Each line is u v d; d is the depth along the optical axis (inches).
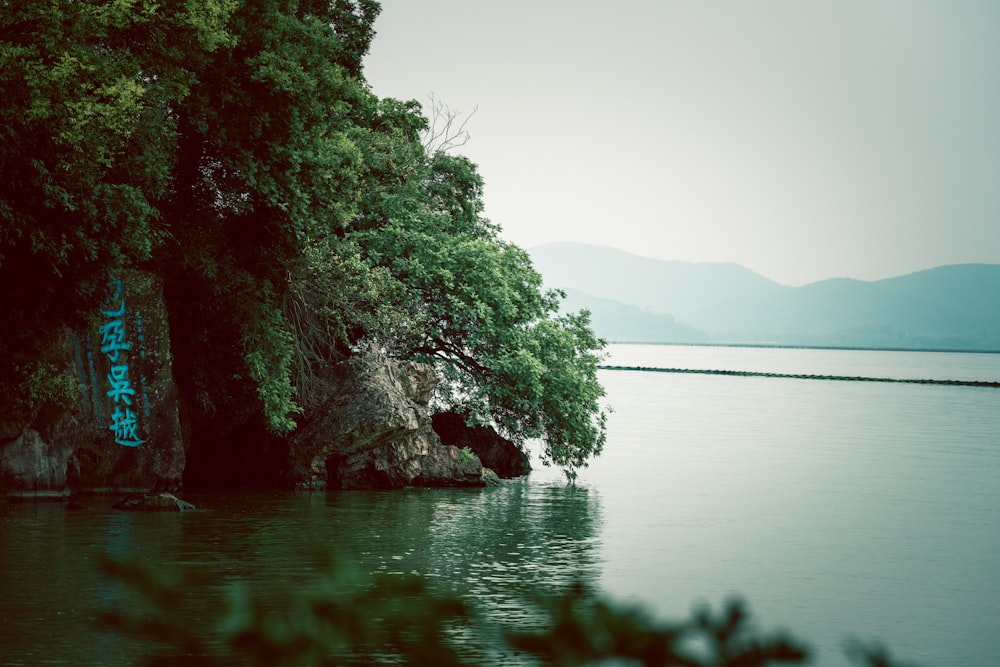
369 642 117.3
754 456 2003.0
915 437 2503.7
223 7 1112.2
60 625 647.1
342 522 1106.7
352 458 1403.8
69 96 979.9
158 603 122.3
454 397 1557.6
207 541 957.8
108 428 1224.8
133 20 1085.8
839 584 880.9
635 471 1726.1
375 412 1374.3
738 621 105.3
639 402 3804.1
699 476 1667.1
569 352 1587.1
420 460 1453.0
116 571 122.9
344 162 1353.3
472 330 1530.5
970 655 673.6
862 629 735.7
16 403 1114.1
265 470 1451.8
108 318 1217.4
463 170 1672.0
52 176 967.6
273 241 1300.4
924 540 1108.5
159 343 1248.2
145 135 1122.0
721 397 4202.8
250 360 1272.1
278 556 889.5
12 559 848.9
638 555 980.6
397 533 1048.8
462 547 989.2
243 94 1184.2
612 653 104.0
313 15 1541.6
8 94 922.1
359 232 1520.7
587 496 1406.3
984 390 5128.0
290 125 1211.2
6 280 1016.2
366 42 1587.1
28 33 971.9
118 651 591.5
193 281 1323.8
